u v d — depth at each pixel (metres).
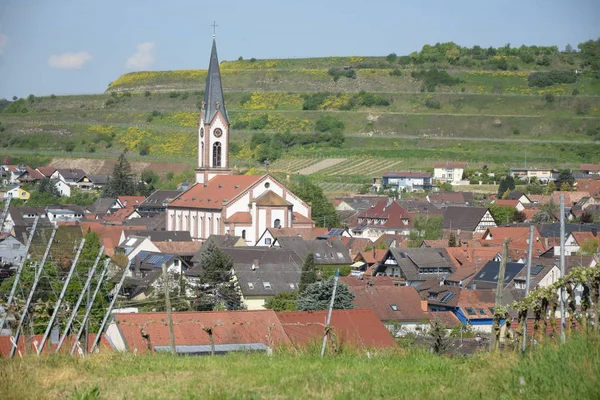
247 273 117.25
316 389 31.23
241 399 29.69
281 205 183.25
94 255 110.62
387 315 101.62
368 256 153.25
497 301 43.69
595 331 33.19
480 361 35.28
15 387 32.06
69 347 48.84
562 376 29.55
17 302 52.56
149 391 31.55
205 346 57.12
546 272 115.50
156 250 156.62
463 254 144.00
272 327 59.50
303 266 121.06
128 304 97.00
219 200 187.75
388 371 35.56
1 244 125.31
